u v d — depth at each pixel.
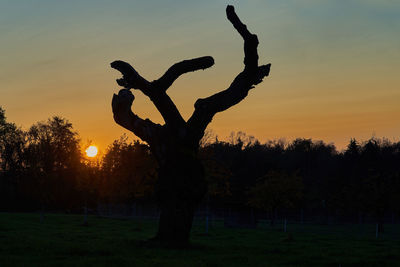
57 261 17.36
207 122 24.48
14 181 84.25
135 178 52.97
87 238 29.06
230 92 24.67
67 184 72.38
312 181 95.19
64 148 64.31
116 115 24.50
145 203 71.62
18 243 23.12
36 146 56.19
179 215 23.66
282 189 56.84
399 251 28.91
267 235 40.88
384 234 49.34
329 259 22.56
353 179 70.50
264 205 57.62
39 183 52.16
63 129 76.75
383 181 57.28
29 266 16.02
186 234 23.94
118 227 45.00
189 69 24.20
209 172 51.41
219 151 90.75
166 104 24.19
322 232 49.28
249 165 72.12
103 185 55.69
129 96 24.22
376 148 105.19
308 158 124.75
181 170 23.69
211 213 74.31
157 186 24.06
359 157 102.62
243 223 58.97
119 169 54.50
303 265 20.09
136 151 53.81
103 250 20.58
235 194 67.25
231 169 71.19
